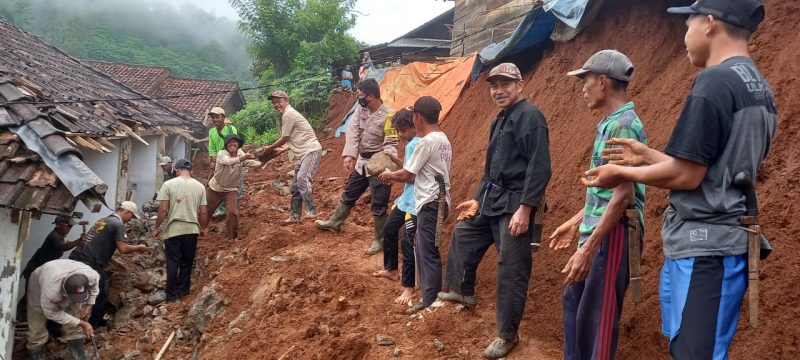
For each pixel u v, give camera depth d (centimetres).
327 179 1180
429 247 509
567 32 739
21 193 574
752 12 241
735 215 235
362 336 488
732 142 233
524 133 405
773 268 345
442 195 500
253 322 606
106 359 673
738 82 233
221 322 660
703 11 248
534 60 895
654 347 376
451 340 450
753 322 228
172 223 773
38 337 631
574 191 552
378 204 687
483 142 793
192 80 2789
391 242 602
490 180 435
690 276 240
